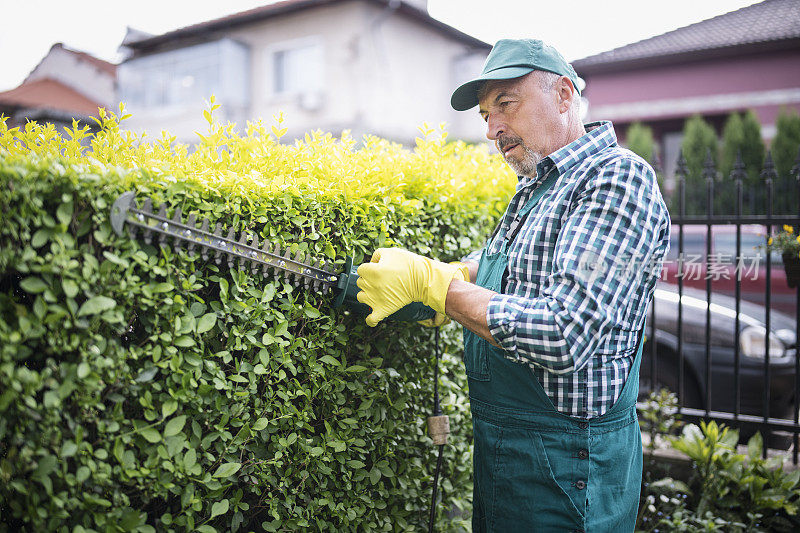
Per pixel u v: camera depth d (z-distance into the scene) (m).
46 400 1.23
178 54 15.99
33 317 1.24
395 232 2.06
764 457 3.12
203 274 1.57
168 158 1.77
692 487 3.12
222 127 1.84
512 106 1.76
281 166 1.84
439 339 2.30
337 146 2.07
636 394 1.78
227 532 1.71
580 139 1.76
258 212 1.59
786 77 13.13
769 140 13.31
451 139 15.60
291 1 14.82
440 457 2.03
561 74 1.77
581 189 1.65
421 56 16.16
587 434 1.61
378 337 2.07
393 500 2.11
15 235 1.18
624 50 14.43
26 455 1.21
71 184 1.24
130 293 1.33
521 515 1.66
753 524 2.82
